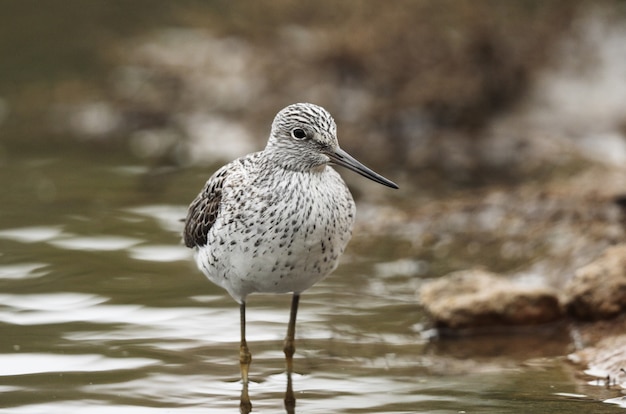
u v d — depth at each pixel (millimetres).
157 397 10570
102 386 10789
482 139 19359
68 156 19875
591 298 12398
